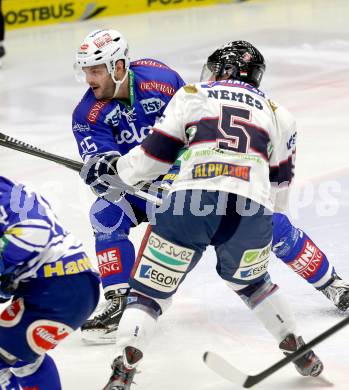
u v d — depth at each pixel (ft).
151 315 27.30
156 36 92.22
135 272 27.58
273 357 30.91
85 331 32.50
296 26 93.20
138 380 29.55
